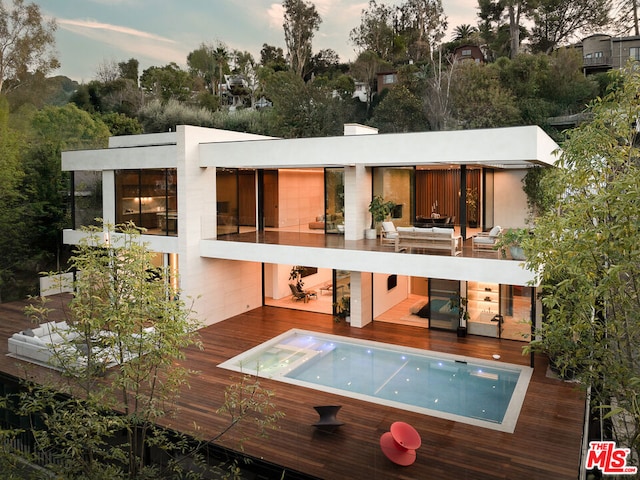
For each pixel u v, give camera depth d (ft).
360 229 53.42
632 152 19.53
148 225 55.88
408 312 55.93
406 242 46.75
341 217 57.36
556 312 19.53
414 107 131.03
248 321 54.39
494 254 43.01
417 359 43.45
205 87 167.73
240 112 142.31
